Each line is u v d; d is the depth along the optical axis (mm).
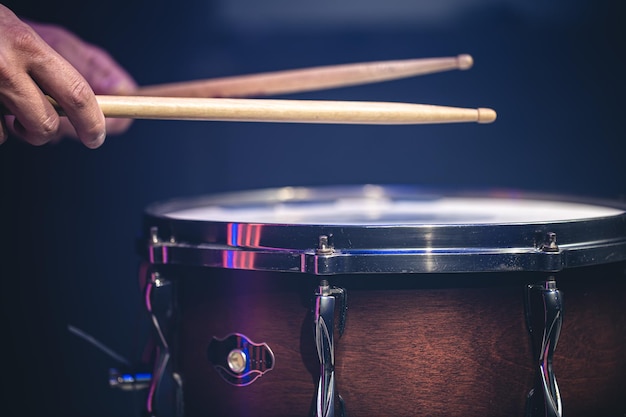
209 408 739
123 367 788
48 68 663
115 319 1468
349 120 724
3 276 1441
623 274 737
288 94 1397
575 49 1402
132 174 1457
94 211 1458
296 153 1451
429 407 692
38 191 1446
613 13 1387
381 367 691
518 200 1013
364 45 1415
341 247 680
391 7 1407
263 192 1081
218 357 730
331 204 1086
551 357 685
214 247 714
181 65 1435
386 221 879
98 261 1465
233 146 1454
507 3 1400
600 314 720
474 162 1435
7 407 1436
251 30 1425
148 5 1426
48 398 1446
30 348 1450
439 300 690
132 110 695
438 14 1406
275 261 688
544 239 679
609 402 727
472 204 1038
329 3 1413
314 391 700
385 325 690
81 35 1431
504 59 1410
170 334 753
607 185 1417
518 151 1429
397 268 669
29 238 1449
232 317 724
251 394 720
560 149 1422
